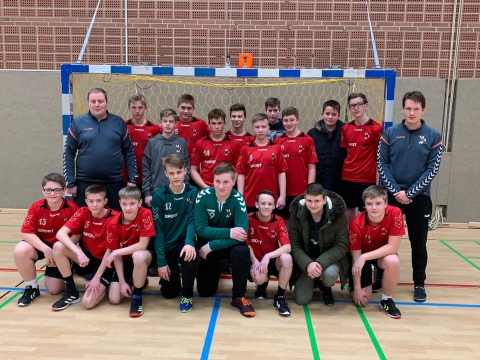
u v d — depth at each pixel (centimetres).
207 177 353
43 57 543
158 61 537
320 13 526
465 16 521
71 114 354
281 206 332
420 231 295
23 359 209
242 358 213
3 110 548
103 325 248
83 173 313
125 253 267
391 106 346
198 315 265
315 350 222
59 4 533
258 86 479
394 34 526
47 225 286
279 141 355
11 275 328
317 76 345
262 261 270
